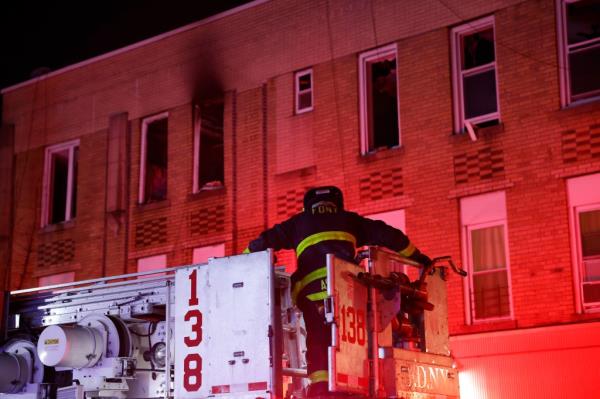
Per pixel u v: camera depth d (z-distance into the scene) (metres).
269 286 7.25
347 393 6.82
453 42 15.39
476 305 14.37
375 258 7.27
